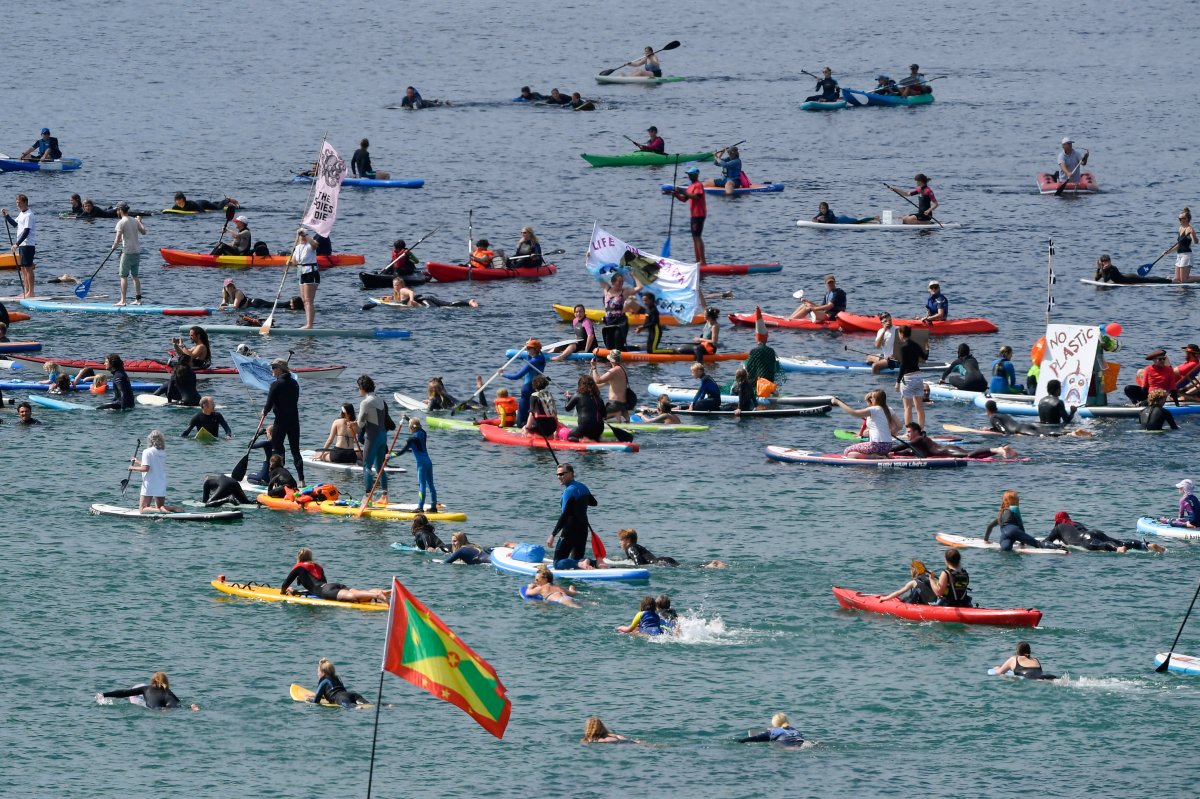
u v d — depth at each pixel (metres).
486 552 170.00
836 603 158.38
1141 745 129.62
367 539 175.62
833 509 186.62
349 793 122.06
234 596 159.50
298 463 191.50
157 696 136.12
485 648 147.12
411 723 134.38
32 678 140.50
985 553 171.62
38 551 170.12
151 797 120.94
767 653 147.00
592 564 166.25
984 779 124.00
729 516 184.00
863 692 139.50
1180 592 160.25
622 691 139.25
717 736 131.50
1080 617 154.50
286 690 139.75
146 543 173.50
